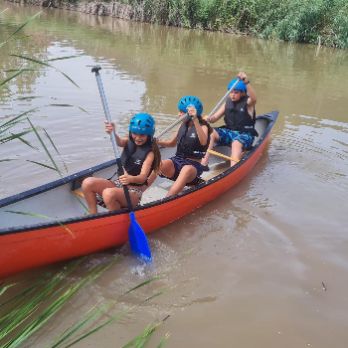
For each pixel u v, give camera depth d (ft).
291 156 18.76
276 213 14.33
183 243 12.57
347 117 24.13
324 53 42.14
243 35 49.39
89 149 17.48
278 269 11.64
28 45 34.06
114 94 24.40
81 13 56.95
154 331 9.41
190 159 14.42
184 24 50.90
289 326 9.80
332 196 15.58
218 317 9.94
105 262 11.51
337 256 12.27
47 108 21.21
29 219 11.72
